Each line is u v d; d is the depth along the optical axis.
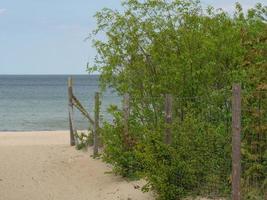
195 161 10.78
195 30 12.98
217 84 12.48
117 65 14.08
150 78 13.49
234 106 9.13
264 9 12.84
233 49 12.12
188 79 12.51
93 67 14.46
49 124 37.44
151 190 11.33
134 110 13.51
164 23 13.41
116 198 11.67
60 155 16.84
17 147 18.69
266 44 11.33
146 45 13.62
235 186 9.15
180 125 11.02
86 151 17.17
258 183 10.23
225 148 10.70
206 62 12.43
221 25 12.82
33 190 12.94
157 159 10.86
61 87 135.75
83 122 35.25
